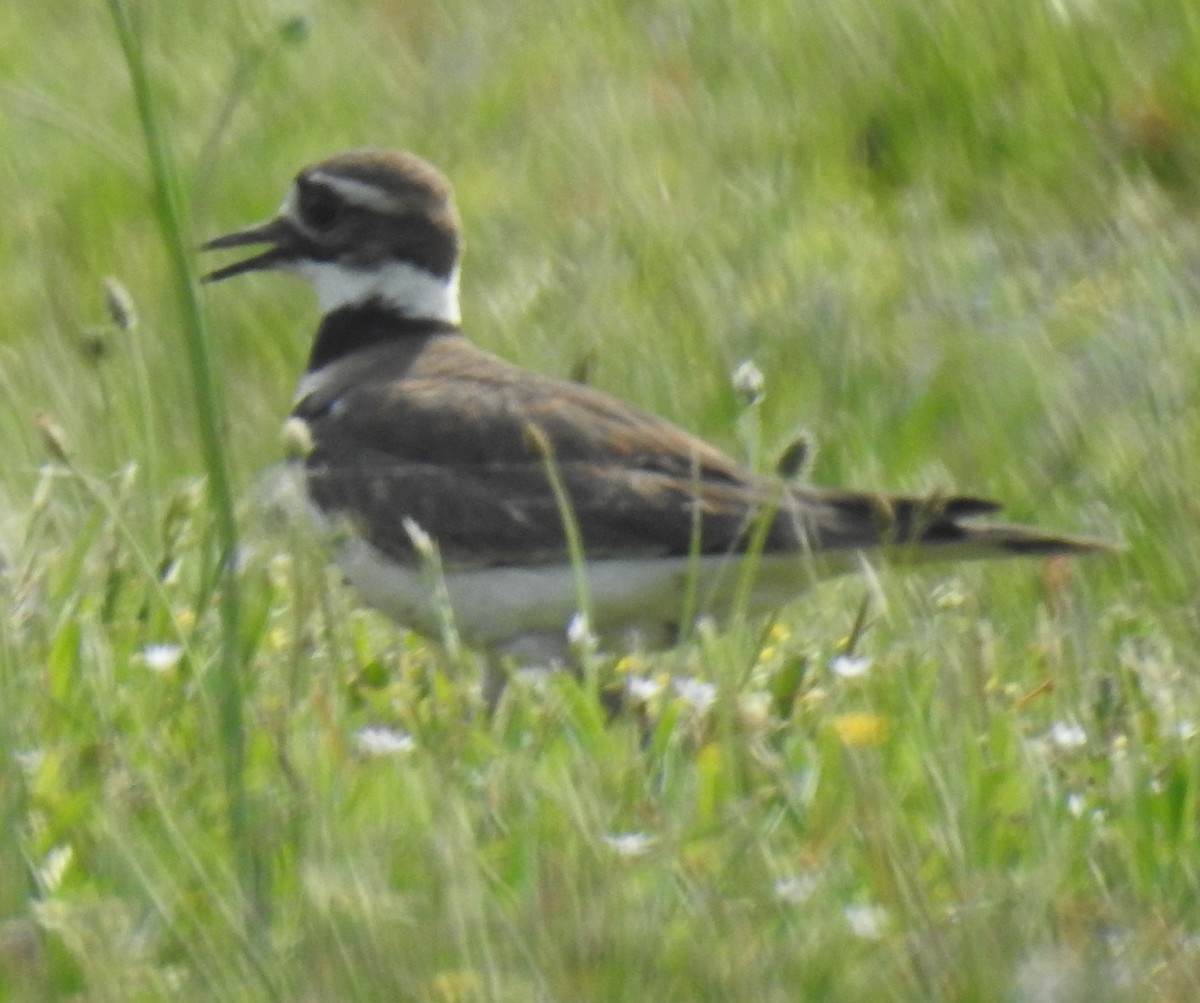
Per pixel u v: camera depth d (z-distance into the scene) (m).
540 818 9.30
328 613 10.95
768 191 17.61
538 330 15.88
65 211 18.16
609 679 11.38
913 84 18.84
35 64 20.14
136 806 9.40
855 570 11.20
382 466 11.80
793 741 10.15
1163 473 13.59
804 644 11.52
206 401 8.80
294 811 9.09
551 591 11.45
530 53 19.95
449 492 11.61
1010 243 17.16
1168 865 9.40
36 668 10.40
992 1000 8.23
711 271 16.50
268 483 12.53
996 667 11.06
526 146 18.59
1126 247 16.78
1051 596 12.16
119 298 11.87
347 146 18.83
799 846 9.27
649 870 8.88
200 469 14.46
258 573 11.67
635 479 11.42
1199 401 14.59
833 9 19.47
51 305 16.62
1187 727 10.56
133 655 10.83
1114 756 10.03
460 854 8.66
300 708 10.38
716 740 10.12
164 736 10.04
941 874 9.11
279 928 8.75
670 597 11.39
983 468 14.60
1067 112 18.39
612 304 16.09
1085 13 18.92
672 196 17.67
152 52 20.22
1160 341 15.25
